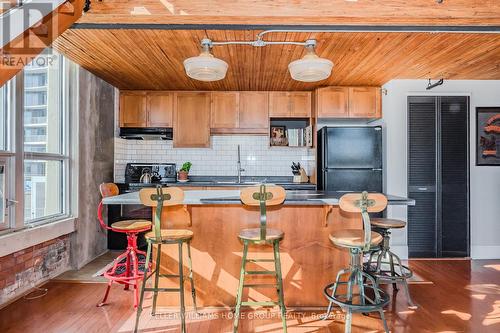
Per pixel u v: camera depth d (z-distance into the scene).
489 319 2.34
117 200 2.19
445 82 3.98
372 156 3.99
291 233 2.49
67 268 3.36
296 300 2.49
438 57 3.12
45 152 3.08
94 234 3.81
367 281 2.90
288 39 2.65
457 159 3.87
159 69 3.55
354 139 3.99
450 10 2.14
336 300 2.08
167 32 2.52
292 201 2.23
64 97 3.35
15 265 2.64
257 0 2.12
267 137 4.86
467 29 2.34
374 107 4.28
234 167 4.89
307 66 2.29
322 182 4.12
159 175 4.72
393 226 2.54
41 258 2.96
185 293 2.50
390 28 2.32
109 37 2.62
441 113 3.89
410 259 3.81
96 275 3.21
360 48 2.87
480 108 3.96
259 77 3.85
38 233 2.80
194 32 2.52
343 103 4.30
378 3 2.13
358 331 2.18
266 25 2.30
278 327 2.23
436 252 3.84
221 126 4.61
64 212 3.33
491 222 3.96
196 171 4.90
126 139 4.79
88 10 2.09
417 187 3.87
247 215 2.49
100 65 3.41
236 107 4.59
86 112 3.62
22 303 2.57
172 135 4.63
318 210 2.49
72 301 2.61
